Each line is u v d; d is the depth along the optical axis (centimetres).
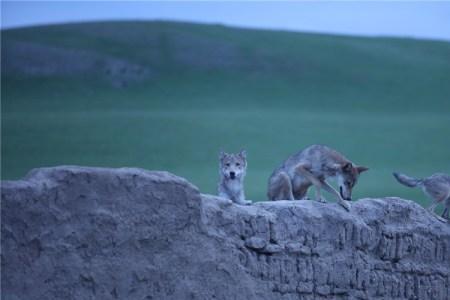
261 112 6975
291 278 1290
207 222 1209
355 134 6303
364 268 1376
